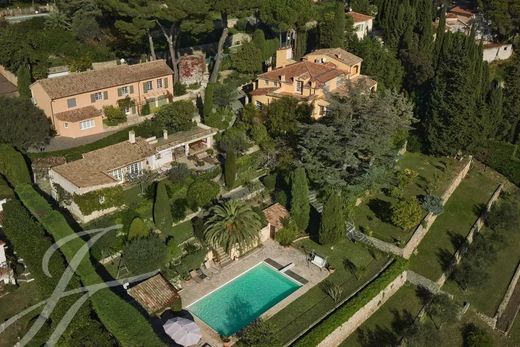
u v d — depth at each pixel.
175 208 55.03
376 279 51.12
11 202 52.16
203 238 52.28
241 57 85.00
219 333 43.38
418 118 84.00
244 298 48.34
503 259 62.97
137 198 56.53
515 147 79.19
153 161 62.09
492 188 75.50
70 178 54.12
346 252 55.72
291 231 55.50
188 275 49.50
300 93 73.88
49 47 80.75
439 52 90.75
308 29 100.06
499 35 106.88
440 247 61.16
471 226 65.81
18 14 99.75
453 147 76.56
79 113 66.25
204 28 74.25
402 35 96.62
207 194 56.56
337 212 54.03
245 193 61.62
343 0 112.19
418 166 75.75
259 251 54.91
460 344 50.00
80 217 53.22
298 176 55.78
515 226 67.38
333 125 61.41
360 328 48.84
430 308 52.03
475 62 80.50
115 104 70.38
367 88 65.19
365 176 59.62
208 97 71.12
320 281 51.06
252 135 69.62
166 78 74.94
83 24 82.44
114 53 84.00
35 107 61.94
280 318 46.00
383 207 63.44
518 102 82.31
